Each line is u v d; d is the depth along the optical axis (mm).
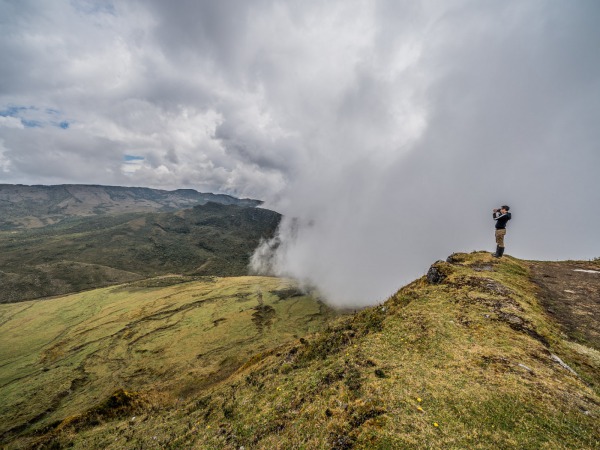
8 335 142250
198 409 22078
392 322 17891
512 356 12336
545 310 17906
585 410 9234
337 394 12648
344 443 9477
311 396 13898
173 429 20000
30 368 108750
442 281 23344
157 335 132625
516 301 17719
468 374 11500
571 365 12383
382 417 9805
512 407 9469
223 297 193500
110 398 37312
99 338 132500
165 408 30078
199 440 15977
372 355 14727
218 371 92062
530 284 22359
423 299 20125
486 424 8961
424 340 14836
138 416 30906
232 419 16500
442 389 10789
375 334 17219
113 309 171875
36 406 82562
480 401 9906
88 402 82250
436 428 9047
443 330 15328
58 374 102312
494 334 14305
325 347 21375
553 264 29047
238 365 97250
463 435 8641
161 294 199500
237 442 13719
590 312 17156
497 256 28219
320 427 11062
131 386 89250
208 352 113625
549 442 8070
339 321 25953
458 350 13352
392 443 8648
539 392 10016
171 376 93000
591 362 12625
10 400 86750
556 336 14602
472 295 19156
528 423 8773
